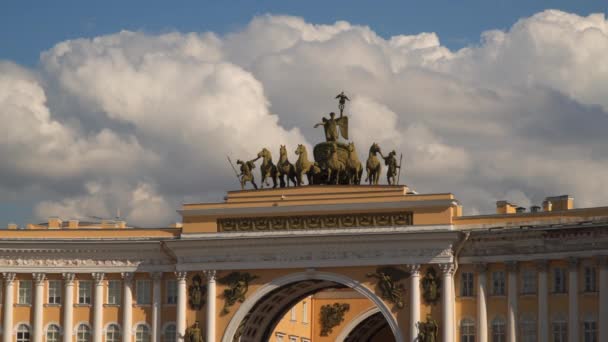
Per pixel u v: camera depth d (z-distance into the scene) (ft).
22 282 418.72
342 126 413.59
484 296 384.68
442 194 386.11
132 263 414.21
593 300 370.12
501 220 383.65
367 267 391.45
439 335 383.24
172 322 410.72
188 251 406.00
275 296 410.31
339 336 507.71
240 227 403.34
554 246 376.48
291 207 398.42
